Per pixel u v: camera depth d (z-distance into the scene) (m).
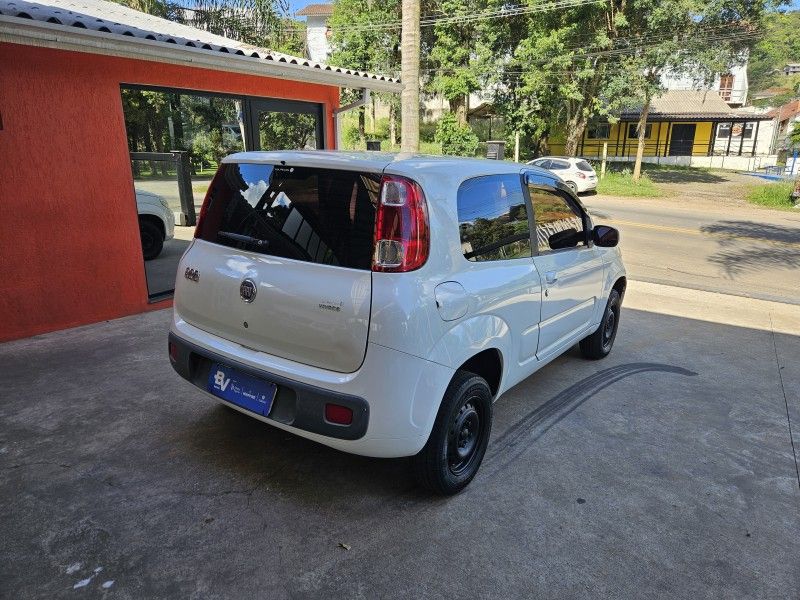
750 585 2.50
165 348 4.89
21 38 4.39
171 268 7.20
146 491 2.94
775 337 6.07
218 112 6.85
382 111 43.53
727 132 42.88
